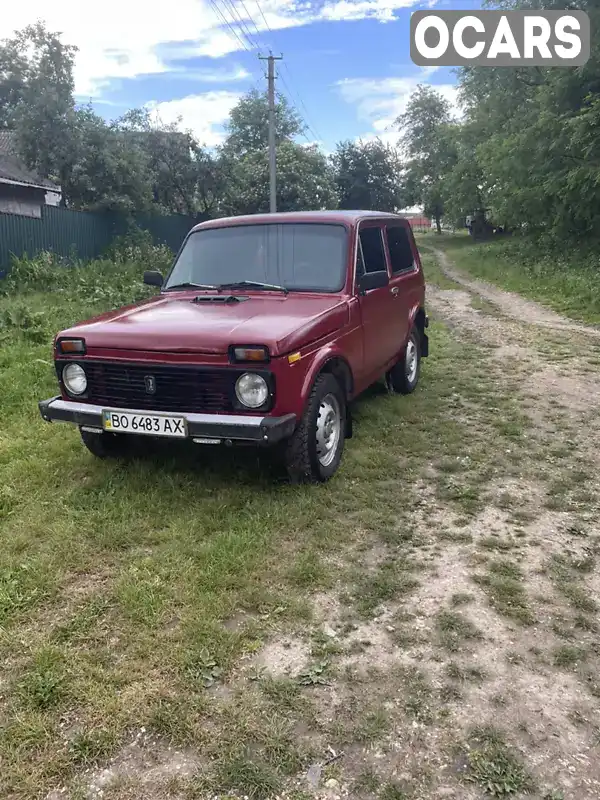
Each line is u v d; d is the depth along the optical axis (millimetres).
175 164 28734
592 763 2307
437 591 3350
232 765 2271
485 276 22500
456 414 6449
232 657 2818
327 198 36844
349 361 4945
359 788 2209
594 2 20453
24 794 2174
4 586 3293
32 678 2650
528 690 2652
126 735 2410
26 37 21109
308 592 3326
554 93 22031
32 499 4293
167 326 4219
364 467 4938
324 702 2584
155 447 5113
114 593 3270
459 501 4422
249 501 4266
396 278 6438
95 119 22203
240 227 5512
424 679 2713
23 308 9820
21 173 24812
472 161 38312
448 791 2197
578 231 23281
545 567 3584
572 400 6969
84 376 4379
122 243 20641
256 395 3949
